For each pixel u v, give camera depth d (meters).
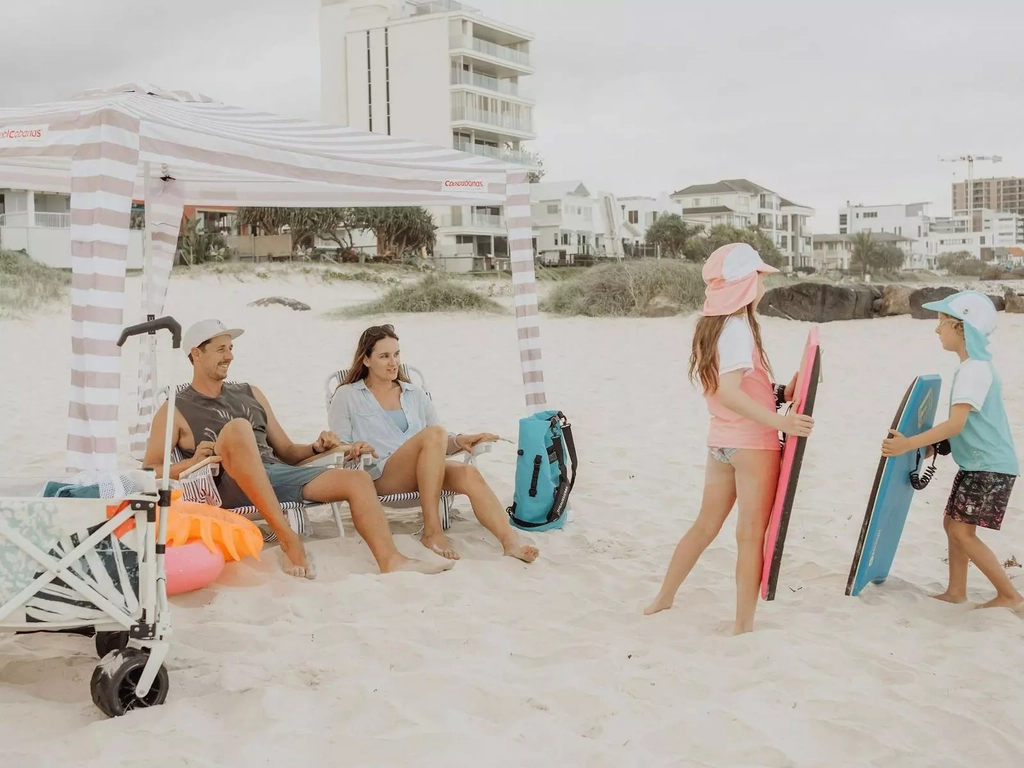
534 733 3.13
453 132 58.16
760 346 4.07
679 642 4.02
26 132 4.63
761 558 4.09
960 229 147.25
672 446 8.54
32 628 3.13
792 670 3.59
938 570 5.15
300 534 5.25
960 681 3.59
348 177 5.70
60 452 8.02
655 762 2.95
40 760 2.87
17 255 25.30
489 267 40.53
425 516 5.20
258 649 3.86
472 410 10.75
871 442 8.62
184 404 5.17
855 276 62.97
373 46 58.94
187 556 4.31
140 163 7.23
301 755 2.96
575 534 5.72
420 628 4.11
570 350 16.95
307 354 16.75
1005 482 4.33
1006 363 14.02
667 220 62.56
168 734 3.05
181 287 26.97
